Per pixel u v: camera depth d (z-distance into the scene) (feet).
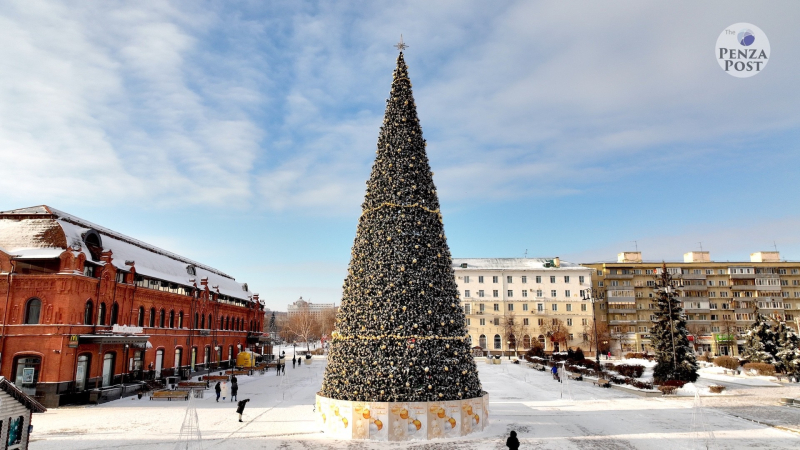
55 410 103.30
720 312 353.10
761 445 71.10
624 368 162.30
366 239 79.20
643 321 349.00
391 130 83.25
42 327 110.22
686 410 101.81
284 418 91.35
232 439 73.77
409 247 76.79
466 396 75.72
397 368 71.87
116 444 71.72
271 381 167.22
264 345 286.87
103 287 124.57
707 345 335.06
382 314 74.28
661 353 145.07
